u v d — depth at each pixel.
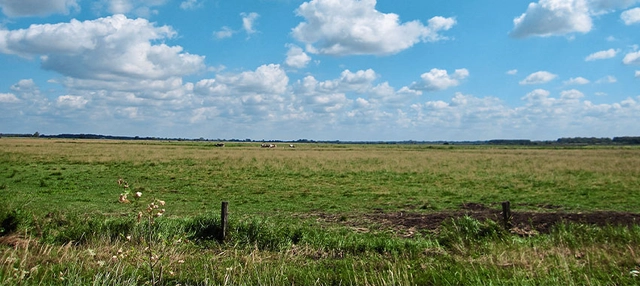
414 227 11.54
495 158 47.25
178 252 7.85
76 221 9.79
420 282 6.16
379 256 8.14
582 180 24.97
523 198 18.27
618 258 6.90
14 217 8.84
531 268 6.42
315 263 7.65
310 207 15.66
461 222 9.48
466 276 6.15
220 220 9.71
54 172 25.55
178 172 28.45
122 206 14.62
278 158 44.75
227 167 33.09
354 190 20.78
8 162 31.33
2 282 5.48
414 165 36.91
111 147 64.31
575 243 8.15
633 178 25.64
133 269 6.37
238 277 6.68
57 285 5.67
